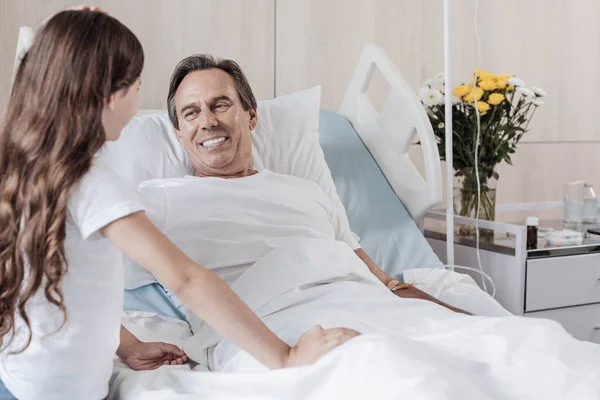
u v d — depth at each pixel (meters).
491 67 3.10
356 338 1.04
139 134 1.88
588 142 3.36
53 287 1.01
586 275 2.26
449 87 2.16
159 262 1.04
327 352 1.08
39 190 1.00
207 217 1.64
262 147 2.09
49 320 1.07
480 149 2.40
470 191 2.41
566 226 2.57
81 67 1.02
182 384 1.20
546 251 2.20
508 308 2.20
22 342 1.08
